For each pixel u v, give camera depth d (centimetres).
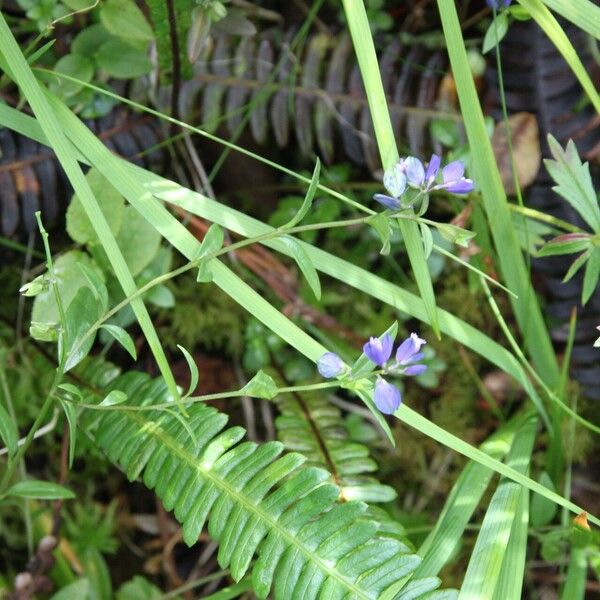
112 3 23
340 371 18
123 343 19
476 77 26
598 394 26
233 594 22
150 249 23
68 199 25
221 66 26
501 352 22
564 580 25
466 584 19
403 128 26
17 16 26
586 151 24
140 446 21
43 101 19
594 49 24
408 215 18
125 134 25
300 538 19
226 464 20
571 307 26
